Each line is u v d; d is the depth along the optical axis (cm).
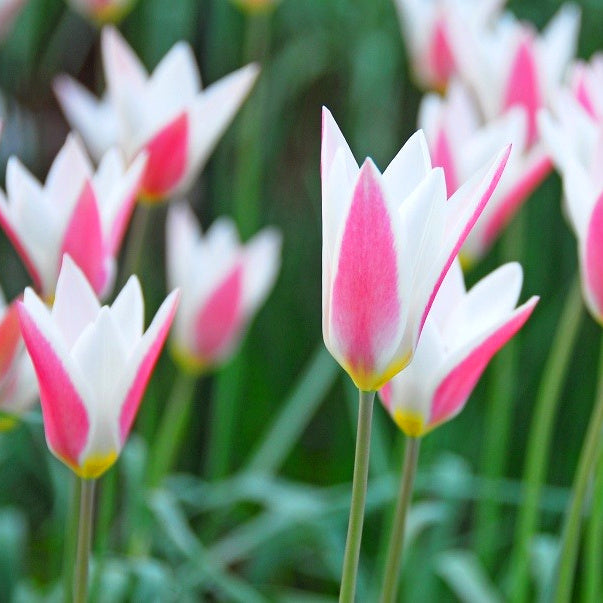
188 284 107
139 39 156
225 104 92
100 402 78
